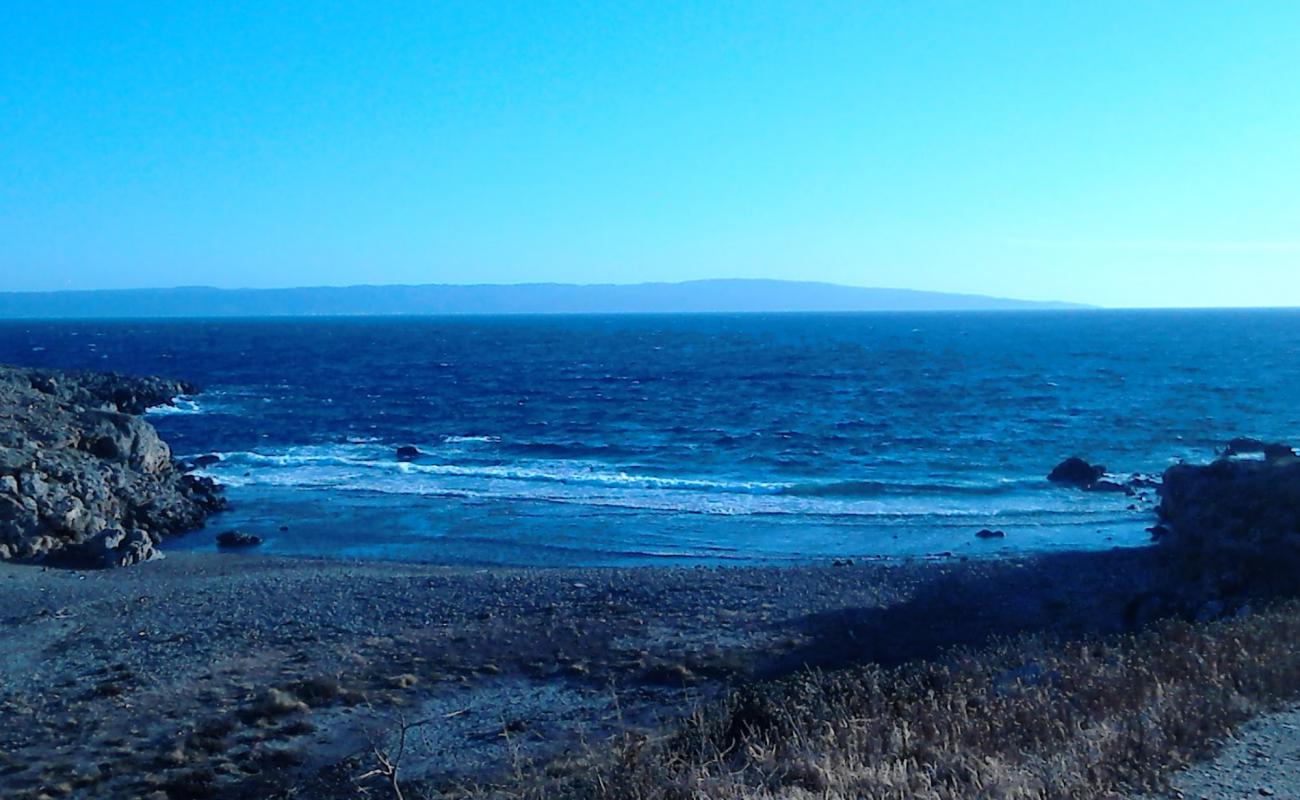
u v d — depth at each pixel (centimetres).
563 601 1831
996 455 4147
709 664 1438
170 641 1606
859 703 865
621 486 3528
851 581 1973
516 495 3384
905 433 4812
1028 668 959
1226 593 1689
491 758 1119
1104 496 3266
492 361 10756
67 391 5897
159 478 3428
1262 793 560
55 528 2514
